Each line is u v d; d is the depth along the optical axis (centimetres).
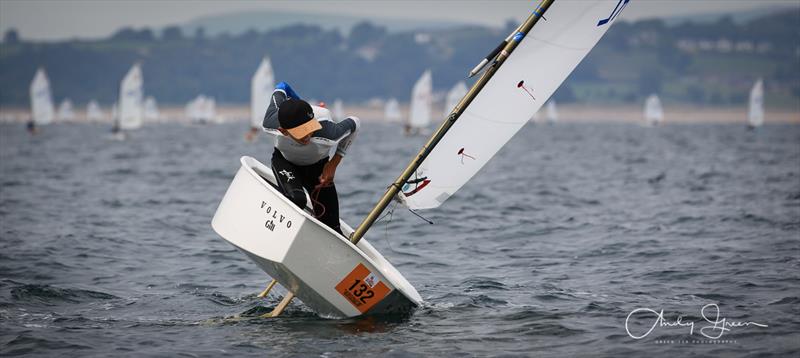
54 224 5672
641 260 4231
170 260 4341
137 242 4909
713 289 3484
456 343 2716
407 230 5416
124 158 15075
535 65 2878
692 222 5647
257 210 2922
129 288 3638
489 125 2936
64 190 8356
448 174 3006
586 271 3984
